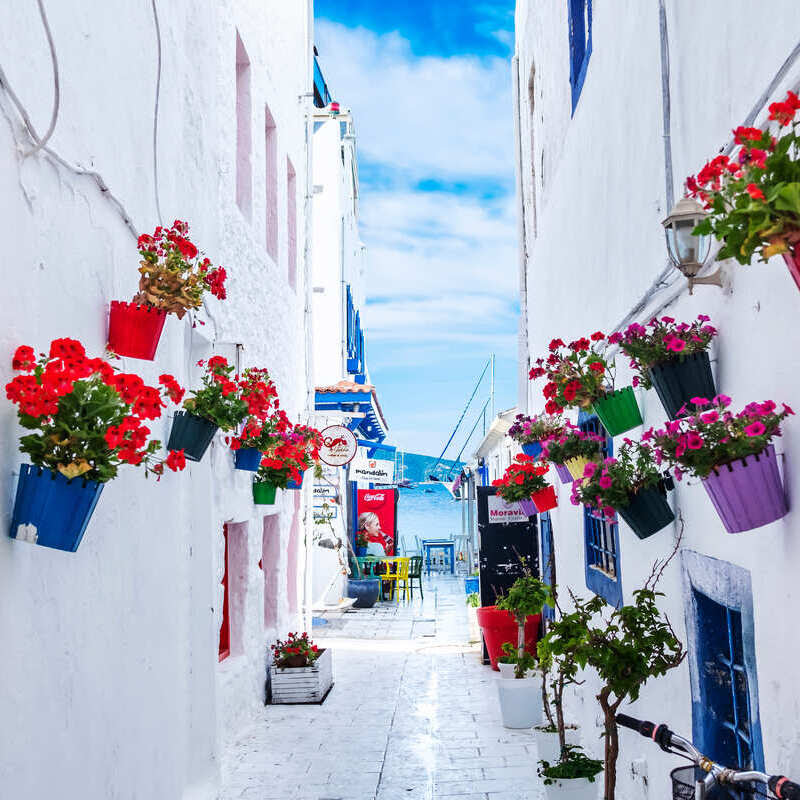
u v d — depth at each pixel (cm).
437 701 998
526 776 713
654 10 446
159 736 520
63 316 382
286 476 947
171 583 567
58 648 364
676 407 347
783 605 280
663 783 439
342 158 2223
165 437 565
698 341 343
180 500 604
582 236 703
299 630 1245
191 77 696
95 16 431
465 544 2894
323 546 1784
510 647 902
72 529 312
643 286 479
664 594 421
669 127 416
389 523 2472
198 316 714
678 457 286
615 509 413
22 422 310
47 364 315
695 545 384
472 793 677
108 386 313
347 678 1139
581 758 557
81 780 385
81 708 389
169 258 450
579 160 711
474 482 2638
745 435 274
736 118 323
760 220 202
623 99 528
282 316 1178
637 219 492
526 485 857
